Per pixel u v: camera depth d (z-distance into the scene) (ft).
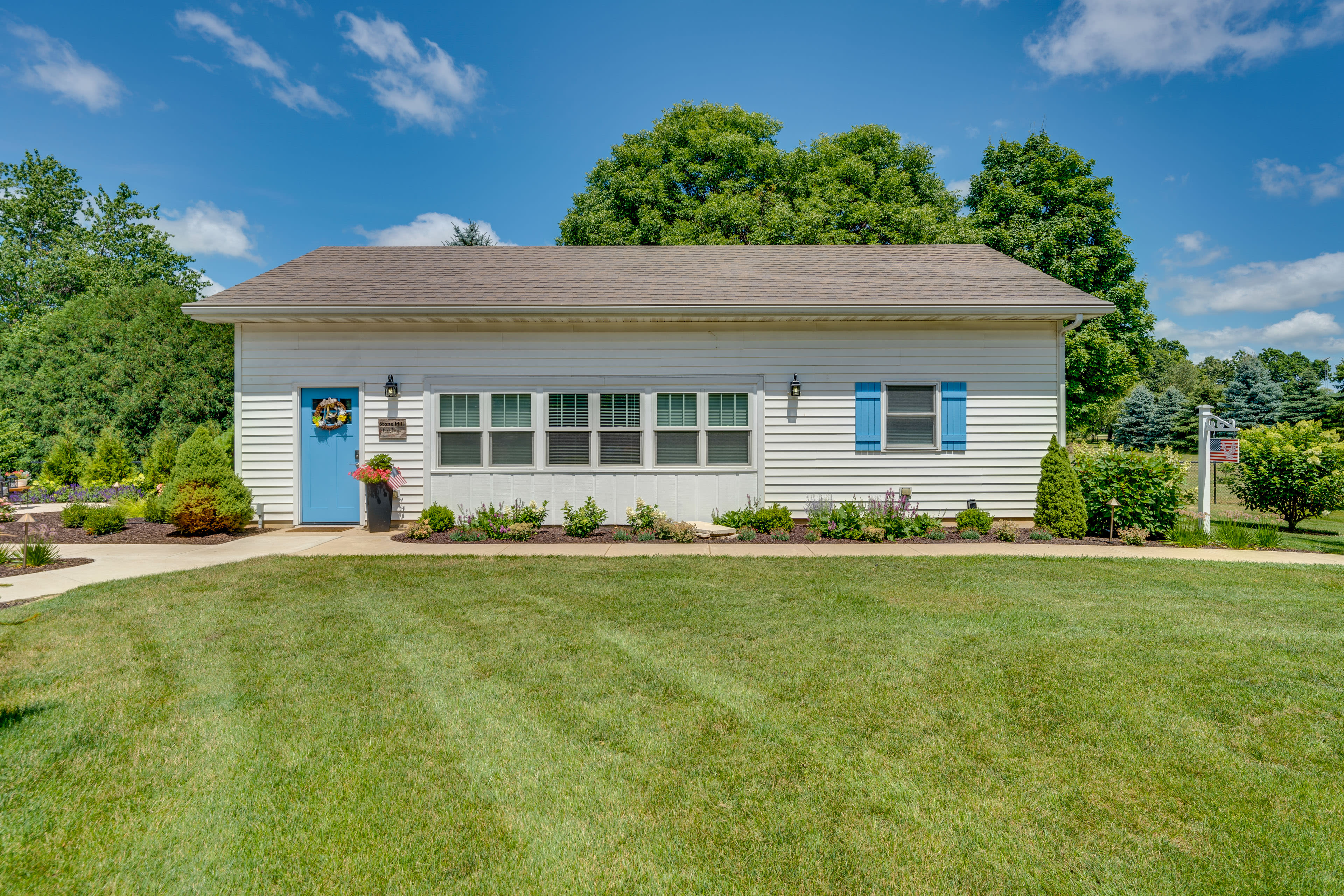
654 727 10.29
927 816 7.99
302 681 12.12
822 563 23.72
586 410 33.04
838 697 11.44
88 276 92.17
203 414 64.13
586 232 72.59
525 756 9.39
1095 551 26.86
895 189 72.33
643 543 28.76
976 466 33.35
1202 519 31.09
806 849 7.33
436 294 32.24
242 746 9.62
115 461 50.49
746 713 10.82
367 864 7.04
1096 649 13.93
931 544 28.84
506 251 41.73
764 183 76.69
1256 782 8.82
